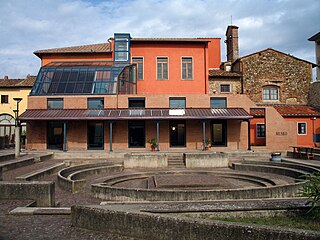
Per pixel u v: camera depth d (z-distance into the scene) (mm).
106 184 13922
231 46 40219
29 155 22688
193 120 28281
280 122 28016
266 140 27938
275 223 6934
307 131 31875
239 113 27234
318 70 37656
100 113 26906
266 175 16891
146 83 33031
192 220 5711
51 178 16297
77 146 27734
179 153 23984
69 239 6184
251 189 11383
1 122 41344
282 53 36344
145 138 27953
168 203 7969
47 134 28047
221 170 18906
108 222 6477
